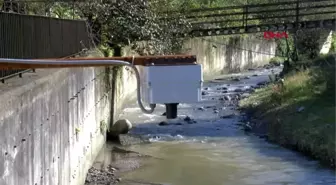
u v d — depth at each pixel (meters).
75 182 12.73
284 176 15.02
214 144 19.14
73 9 22.80
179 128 21.88
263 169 15.77
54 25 13.18
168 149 18.28
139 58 3.58
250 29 32.00
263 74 45.72
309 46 33.38
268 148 18.41
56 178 10.32
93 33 23.02
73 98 12.56
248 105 26.33
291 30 30.88
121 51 24.75
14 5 19.58
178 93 3.26
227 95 31.33
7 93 7.12
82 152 14.00
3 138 6.65
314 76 24.19
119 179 14.54
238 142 19.47
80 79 13.77
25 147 7.83
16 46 9.54
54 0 21.62
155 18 26.14
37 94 8.63
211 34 30.72
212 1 43.88
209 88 35.25
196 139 20.00
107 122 20.00
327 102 20.58
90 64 3.83
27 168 7.94
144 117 23.94
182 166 16.12
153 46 25.92
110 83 21.30
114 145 18.77
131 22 24.42
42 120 9.01
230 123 23.05
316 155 16.64
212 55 44.66
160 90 3.25
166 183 14.34
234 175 15.20
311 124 18.64
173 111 3.29
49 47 12.52
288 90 23.52
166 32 27.12
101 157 16.94
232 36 49.59
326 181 14.41
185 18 29.08
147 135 20.36
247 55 53.47
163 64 3.27
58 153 10.54
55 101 10.23
